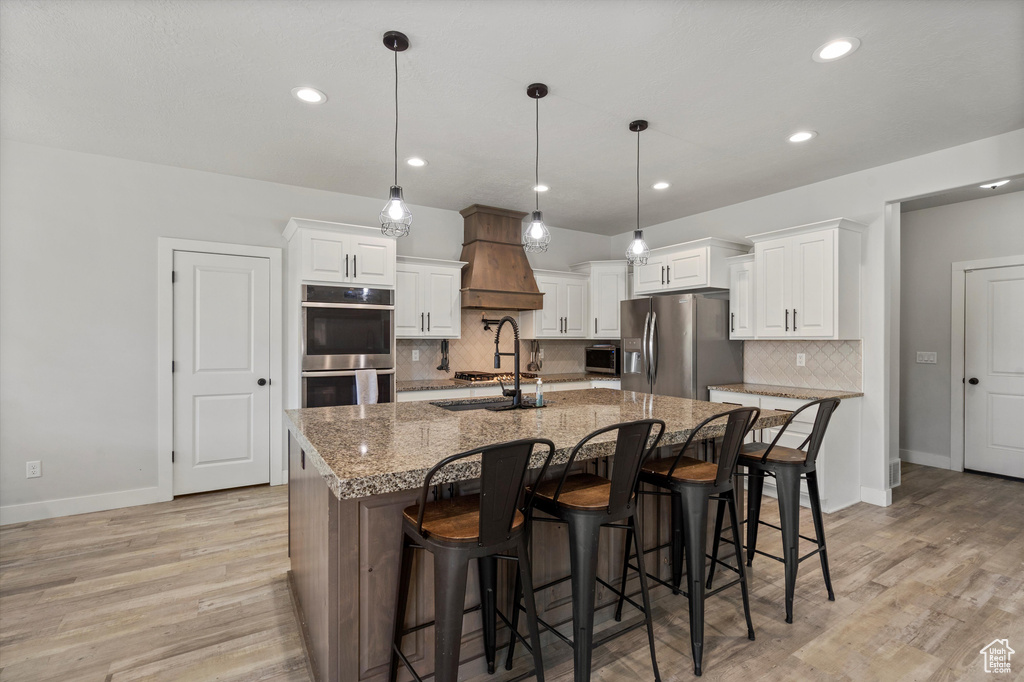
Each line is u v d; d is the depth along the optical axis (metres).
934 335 4.77
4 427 3.21
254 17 1.97
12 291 3.23
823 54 2.22
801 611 2.21
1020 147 3.00
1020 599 2.31
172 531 3.10
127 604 2.27
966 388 4.56
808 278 3.71
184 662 1.87
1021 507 3.59
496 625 1.80
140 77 2.42
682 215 5.08
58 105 2.71
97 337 3.46
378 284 3.99
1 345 3.21
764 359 4.39
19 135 3.12
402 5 1.90
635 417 2.22
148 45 2.16
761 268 4.05
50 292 3.33
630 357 4.73
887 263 3.63
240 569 2.61
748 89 2.53
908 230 4.94
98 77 2.42
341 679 1.54
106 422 3.49
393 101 2.66
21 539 2.98
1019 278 4.23
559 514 1.64
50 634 2.04
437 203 4.66
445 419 2.18
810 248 3.70
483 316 5.17
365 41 2.13
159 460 3.64
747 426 1.92
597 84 2.48
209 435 3.83
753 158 3.49
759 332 4.08
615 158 3.49
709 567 2.54
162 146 3.29
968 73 2.38
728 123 2.92
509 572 1.85
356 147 3.29
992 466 4.40
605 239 6.09
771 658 1.87
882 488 3.63
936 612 2.20
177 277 3.70
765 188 4.17
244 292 3.93
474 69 2.35
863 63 2.29
